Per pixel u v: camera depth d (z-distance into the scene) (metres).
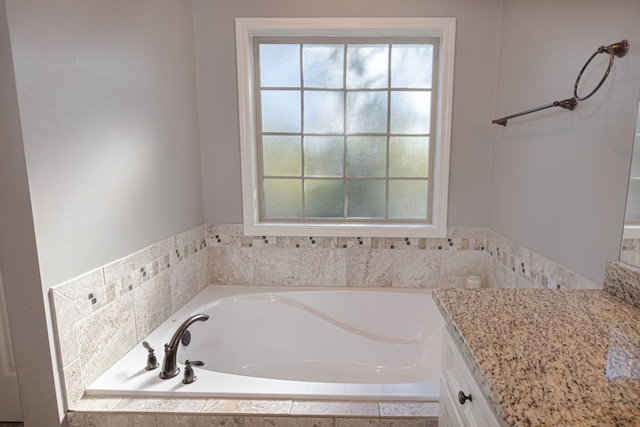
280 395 1.37
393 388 1.40
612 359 0.77
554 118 1.56
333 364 2.29
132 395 1.39
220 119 2.30
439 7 2.14
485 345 0.82
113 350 1.56
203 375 1.50
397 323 2.31
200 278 2.35
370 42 2.30
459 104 2.22
